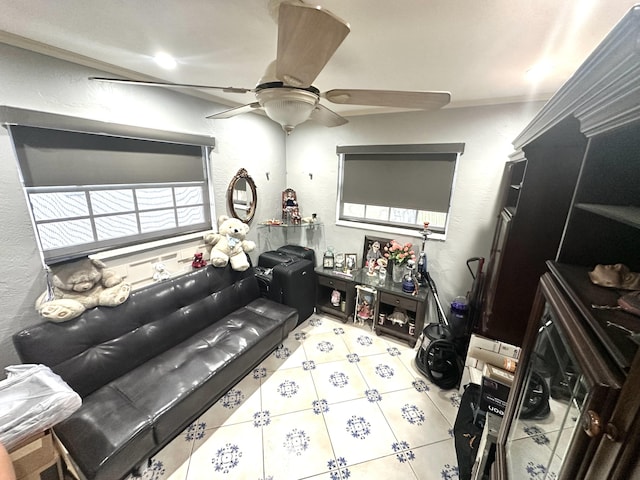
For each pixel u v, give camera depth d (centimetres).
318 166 318
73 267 164
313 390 207
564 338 66
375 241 296
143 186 206
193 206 245
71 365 150
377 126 272
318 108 143
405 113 255
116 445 124
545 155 136
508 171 217
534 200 142
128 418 137
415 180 269
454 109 233
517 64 142
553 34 110
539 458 79
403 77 167
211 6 100
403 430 176
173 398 151
